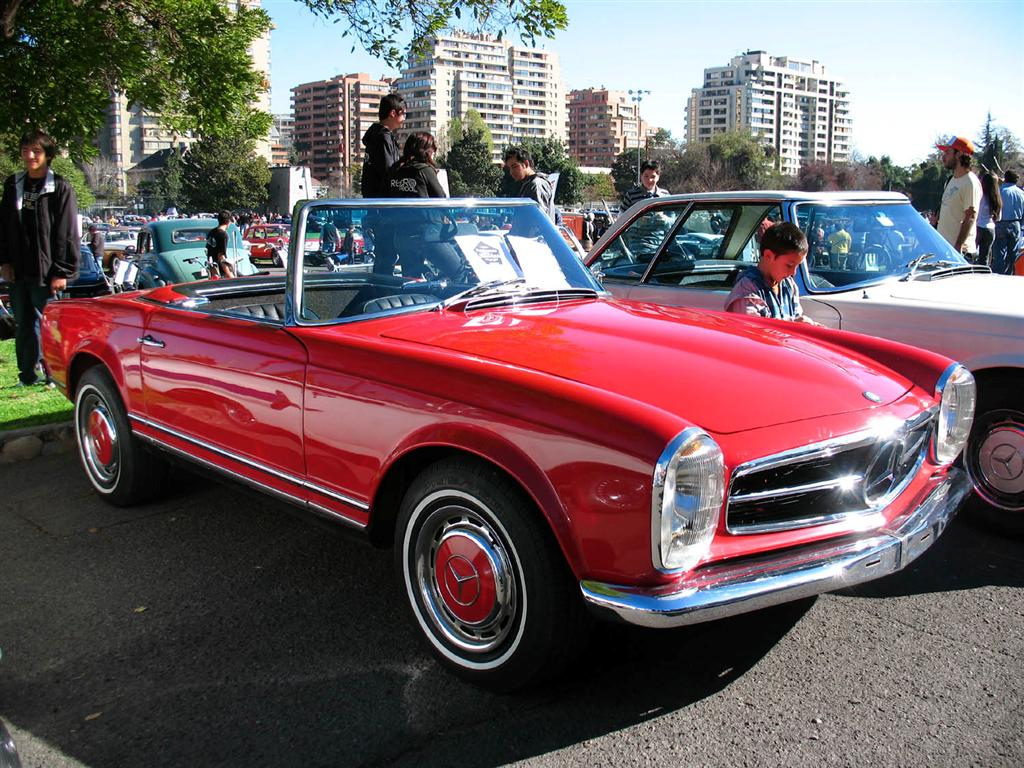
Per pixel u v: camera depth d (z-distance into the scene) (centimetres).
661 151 9556
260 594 348
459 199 387
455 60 19625
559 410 245
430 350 289
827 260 478
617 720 260
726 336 321
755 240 498
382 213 359
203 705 271
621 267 565
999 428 394
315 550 393
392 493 299
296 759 243
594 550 238
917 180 7756
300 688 279
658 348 299
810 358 305
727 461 241
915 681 279
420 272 362
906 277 473
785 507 259
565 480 241
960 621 320
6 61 932
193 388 368
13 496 470
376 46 987
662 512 227
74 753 248
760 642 305
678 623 229
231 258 1360
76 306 462
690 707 266
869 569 257
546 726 257
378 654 301
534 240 395
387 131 654
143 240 1505
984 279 477
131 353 407
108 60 985
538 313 345
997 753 241
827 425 262
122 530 418
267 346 331
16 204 656
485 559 265
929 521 282
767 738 249
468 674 276
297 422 317
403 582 294
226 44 1089
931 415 301
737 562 246
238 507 448
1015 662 290
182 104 1126
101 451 446
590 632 259
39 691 281
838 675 283
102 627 323
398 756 244
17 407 616
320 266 339
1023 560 376
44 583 361
